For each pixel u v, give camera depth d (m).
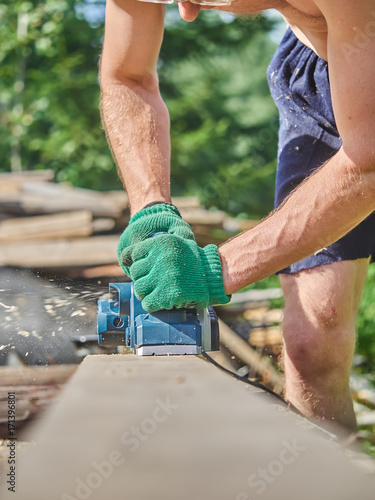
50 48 12.86
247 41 14.01
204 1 1.96
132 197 2.27
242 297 5.98
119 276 6.66
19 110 13.34
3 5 12.88
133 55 2.33
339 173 1.71
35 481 0.58
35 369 2.93
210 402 0.88
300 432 0.75
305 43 2.59
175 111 14.05
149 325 1.81
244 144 14.78
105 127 2.41
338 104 1.67
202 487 0.54
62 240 7.48
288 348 2.62
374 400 4.50
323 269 2.54
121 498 0.53
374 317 5.04
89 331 3.38
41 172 10.45
